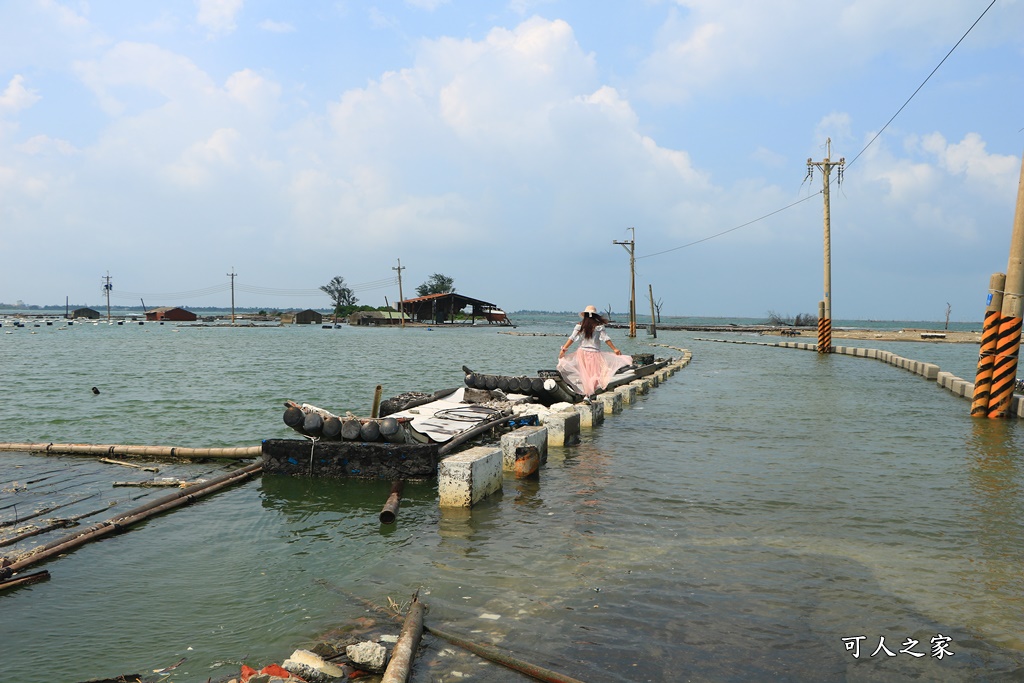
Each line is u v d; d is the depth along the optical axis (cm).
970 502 725
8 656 405
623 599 476
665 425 1283
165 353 4216
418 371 2839
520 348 5150
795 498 742
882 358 3294
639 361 2505
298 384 2228
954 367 3203
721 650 403
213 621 453
